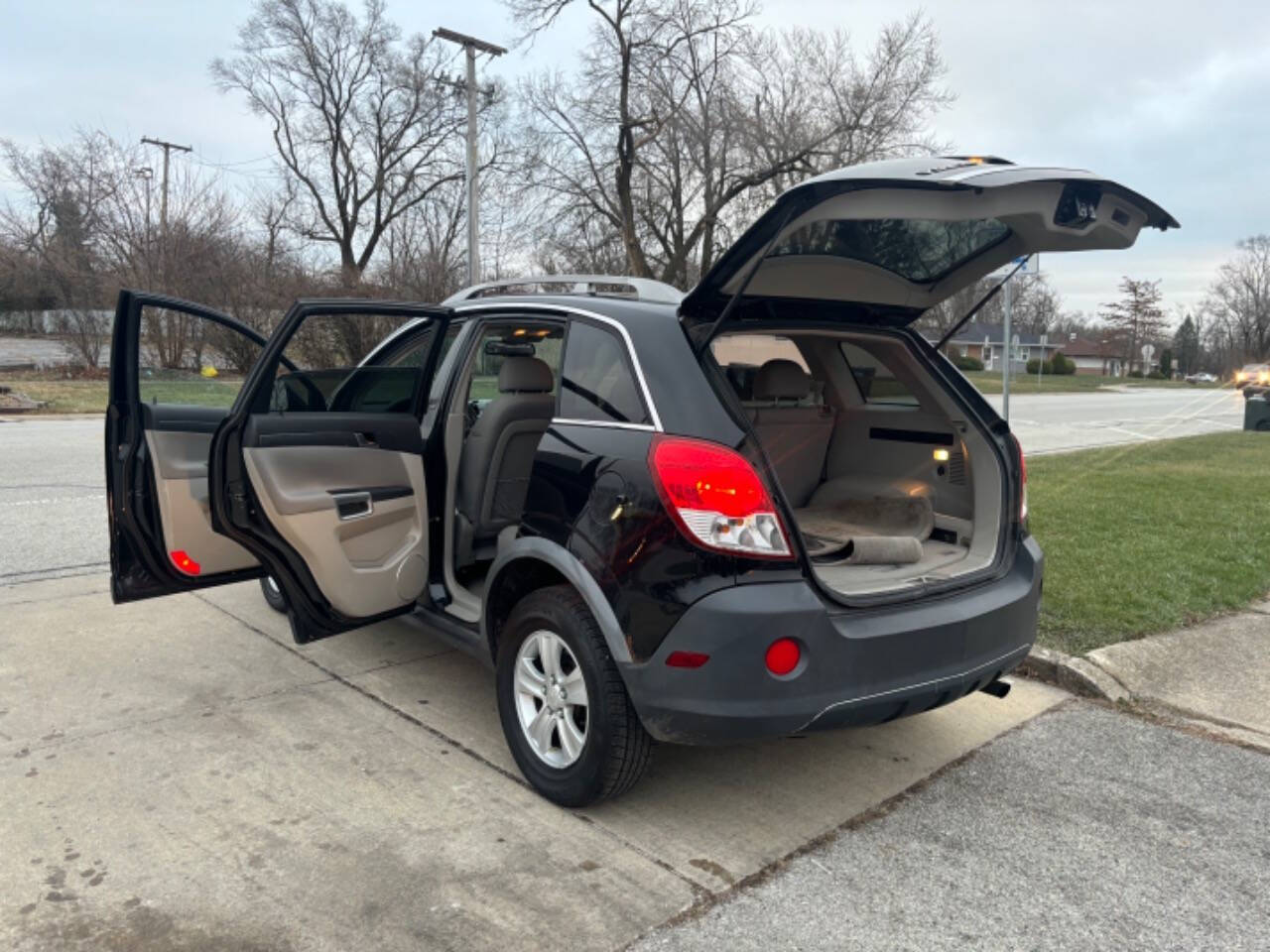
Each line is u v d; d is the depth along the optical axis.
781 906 2.66
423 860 2.84
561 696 3.15
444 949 2.43
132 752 3.53
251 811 3.10
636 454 2.86
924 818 3.18
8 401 18.17
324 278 27.41
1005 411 8.89
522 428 4.21
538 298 3.62
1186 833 3.11
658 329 3.04
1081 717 4.06
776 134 27.17
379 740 3.68
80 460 10.98
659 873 2.81
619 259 29.95
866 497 4.09
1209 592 5.60
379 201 36.41
